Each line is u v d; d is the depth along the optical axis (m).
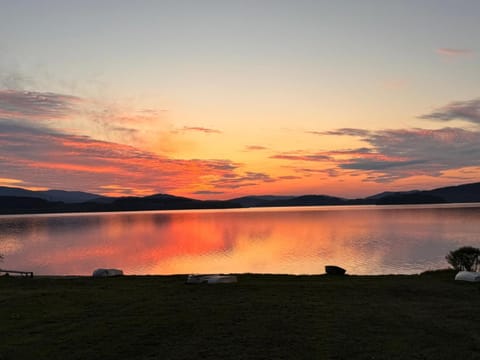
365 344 13.69
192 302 20.67
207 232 157.88
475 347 13.31
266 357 12.57
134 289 25.47
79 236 147.12
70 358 12.91
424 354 12.71
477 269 31.22
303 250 93.38
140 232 163.25
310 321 16.58
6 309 19.91
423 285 25.17
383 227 150.12
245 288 24.88
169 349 13.45
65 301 21.59
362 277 30.14
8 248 109.75
